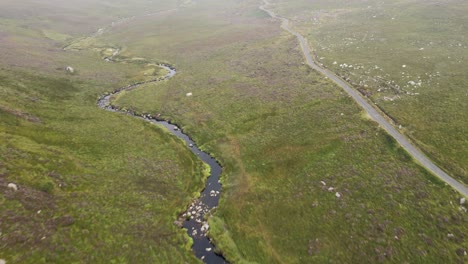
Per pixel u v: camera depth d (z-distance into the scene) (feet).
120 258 123.54
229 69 353.92
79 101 268.00
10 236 116.98
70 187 152.87
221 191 170.60
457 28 396.16
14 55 356.38
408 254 126.41
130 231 136.98
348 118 221.25
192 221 150.30
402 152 181.68
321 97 256.93
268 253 133.28
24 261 110.93
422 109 223.92
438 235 132.87
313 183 167.63
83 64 373.20
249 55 398.21
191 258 130.21
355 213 146.51
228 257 131.54
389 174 167.02
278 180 174.29
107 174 170.81
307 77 303.48
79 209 140.67
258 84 301.22
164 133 224.53
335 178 169.07
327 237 137.28
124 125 230.27
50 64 349.20
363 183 162.91
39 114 220.23
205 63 383.45
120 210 147.33
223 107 260.01
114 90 306.76
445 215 141.08
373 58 337.72
